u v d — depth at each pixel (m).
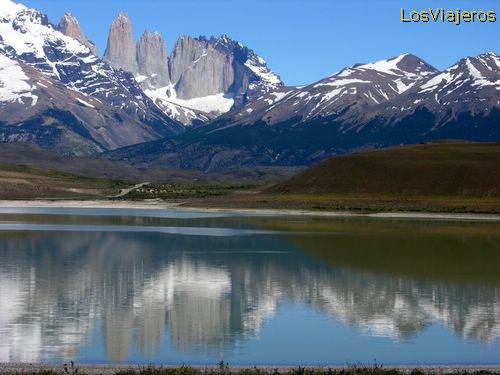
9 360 36.78
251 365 36.06
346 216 155.38
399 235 104.50
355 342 41.53
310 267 70.56
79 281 60.97
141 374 30.67
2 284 58.97
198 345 40.59
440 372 32.28
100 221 134.50
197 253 81.62
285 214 162.38
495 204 172.12
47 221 133.12
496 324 46.09
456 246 89.19
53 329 43.75
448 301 53.28
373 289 58.25
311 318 47.72
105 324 45.34
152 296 54.72
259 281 61.94
